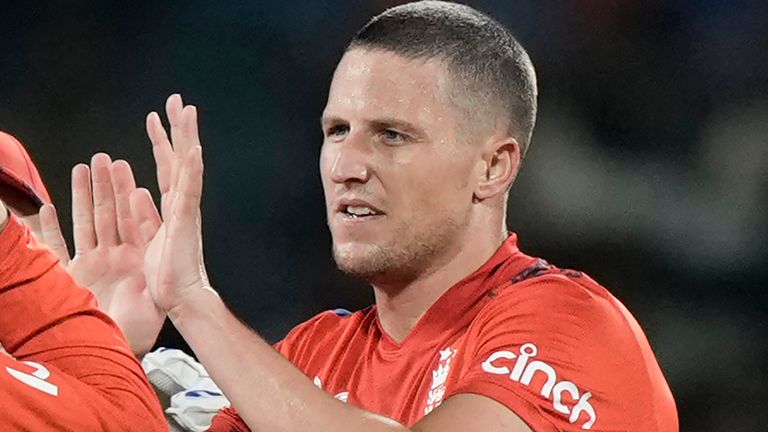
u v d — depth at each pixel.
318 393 7.23
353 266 8.11
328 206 8.18
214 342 7.35
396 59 7.98
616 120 19.42
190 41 20.06
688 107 19.39
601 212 19.06
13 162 7.66
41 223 7.71
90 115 19.98
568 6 19.67
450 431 7.25
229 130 19.83
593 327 7.78
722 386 18.52
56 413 5.92
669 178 19.17
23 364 6.00
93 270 8.02
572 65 19.61
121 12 20.12
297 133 19.77
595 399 7.56
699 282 18.86
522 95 8.38
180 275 7.46
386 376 8.45
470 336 8.07
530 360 7.53
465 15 8.29
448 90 8.01
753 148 19.11
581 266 19.05
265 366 7.28
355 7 19.95
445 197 8.07
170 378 9.85
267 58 19.97
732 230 18.91
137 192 8.15
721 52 19.42
